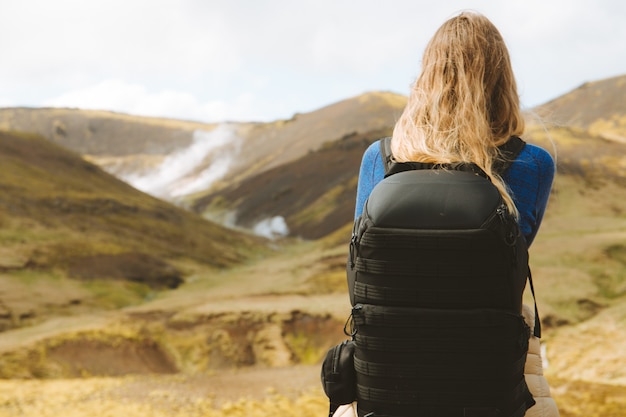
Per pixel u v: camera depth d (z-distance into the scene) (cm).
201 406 1795
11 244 12538
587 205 15200
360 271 180
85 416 1689
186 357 8175
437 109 193
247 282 12569
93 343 7738
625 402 1653
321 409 1719
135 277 12588
